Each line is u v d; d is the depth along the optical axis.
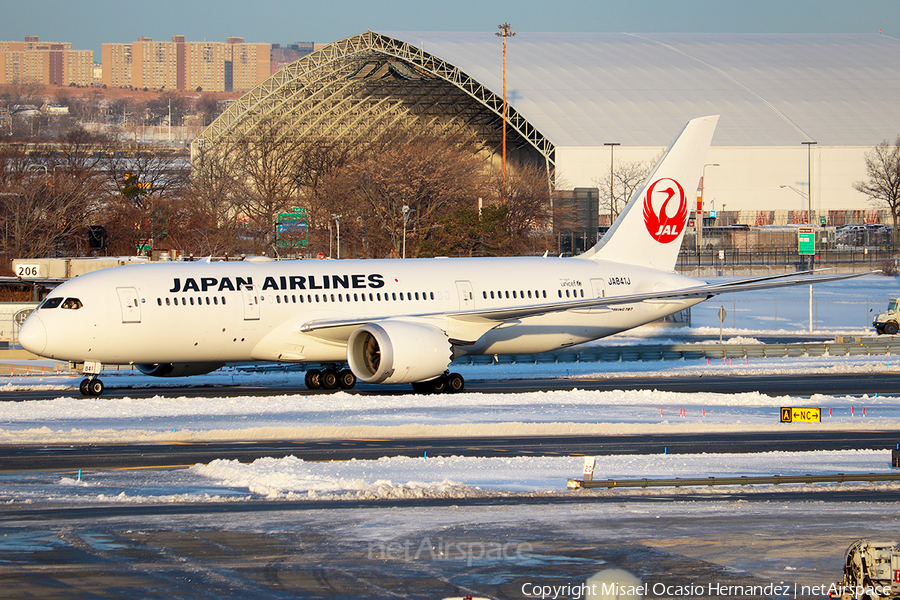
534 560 36.72
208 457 57.69
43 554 37.44
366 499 46.66
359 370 87.50
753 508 44.88
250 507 45.03
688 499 46.84
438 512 43.88
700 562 36.41
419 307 93.31
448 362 86.62
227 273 88.19
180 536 39.88
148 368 95.25
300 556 37.19
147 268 86.88
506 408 77.94
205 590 33.41
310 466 54.31
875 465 55.34
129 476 52.12
